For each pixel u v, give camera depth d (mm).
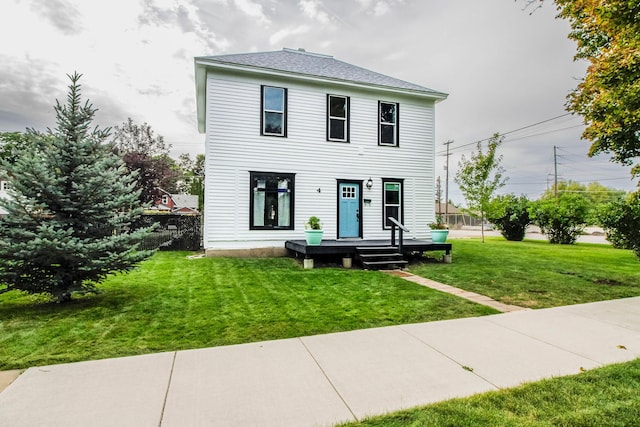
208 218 10398
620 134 7988
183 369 3207
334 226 11742
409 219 12758
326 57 15086
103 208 5453
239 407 2564
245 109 10773
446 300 5879
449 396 2746
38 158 5098
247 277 7625
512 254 12305
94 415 2438
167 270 8367
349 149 12000
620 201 9883
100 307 5285
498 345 3869
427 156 13094
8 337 4023
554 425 2355
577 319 4855
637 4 4797
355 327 4508
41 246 4691
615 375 3107
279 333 4254
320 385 2918
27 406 2549
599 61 5930
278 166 11102
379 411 2523
